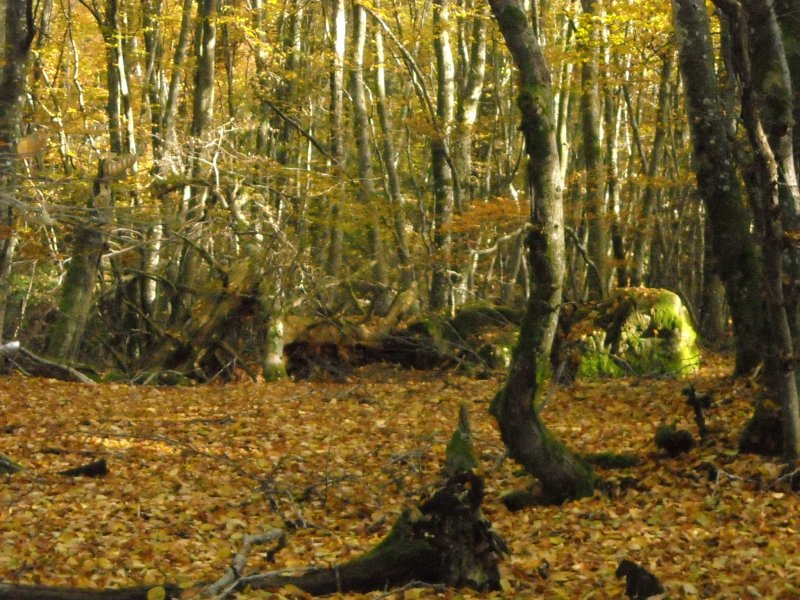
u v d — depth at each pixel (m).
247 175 19.78
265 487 8.62
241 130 22.98
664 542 6.70
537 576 6.09
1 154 11.82
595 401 13.77
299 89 24.14
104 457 10.24
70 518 7.71
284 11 25.09
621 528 7.25
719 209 11.37
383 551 5.71
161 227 17.98
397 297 19.08
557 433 11.45
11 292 20.98
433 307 21.77
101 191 15.15
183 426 12.37
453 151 23.50
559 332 15.89
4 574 6.13
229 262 19.08
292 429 12.11
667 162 28.16
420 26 24.27
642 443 10.21
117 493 8.68
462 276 21.80
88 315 19.02
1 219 14.38
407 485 9.01
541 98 7.11
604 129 26.58
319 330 18.02
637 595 5.51
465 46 26.42
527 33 7.18
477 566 5.73
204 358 17.61
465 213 17.78
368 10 22.17
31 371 16.38
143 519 7.87
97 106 28.52
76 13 28.47
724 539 6.70
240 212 18.95
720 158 11.08
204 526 7.61
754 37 8.37
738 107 15.98
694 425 10.81
